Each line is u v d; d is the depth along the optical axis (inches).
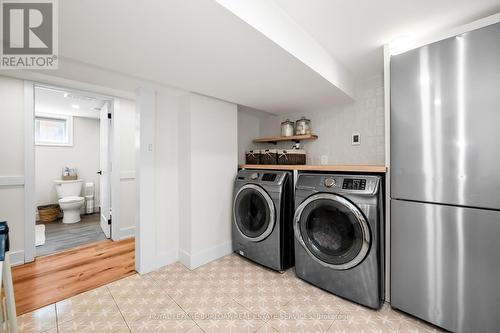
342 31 59.7
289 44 52.8
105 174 127.3
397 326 56.3
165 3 36.2
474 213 47.9
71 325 57.1
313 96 89.2
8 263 39.6
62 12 38.7
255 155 110.3
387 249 63.6
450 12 51.7
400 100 58.4
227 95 88.7
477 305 48.0
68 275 82.0
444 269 52.1
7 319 42.7
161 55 54.7
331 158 106.3
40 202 160.1
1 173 86.4
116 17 40.1
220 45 49.9
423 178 54.7
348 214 64.6
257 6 43.9
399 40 63.7
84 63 60.7
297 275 78.7
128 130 122.9
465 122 48.7
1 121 86.2
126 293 71.0
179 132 92.9
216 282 77.4
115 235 117.7
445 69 51.3
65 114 169.2
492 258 46.1
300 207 75.4
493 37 45.4
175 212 93.0
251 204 96.3
